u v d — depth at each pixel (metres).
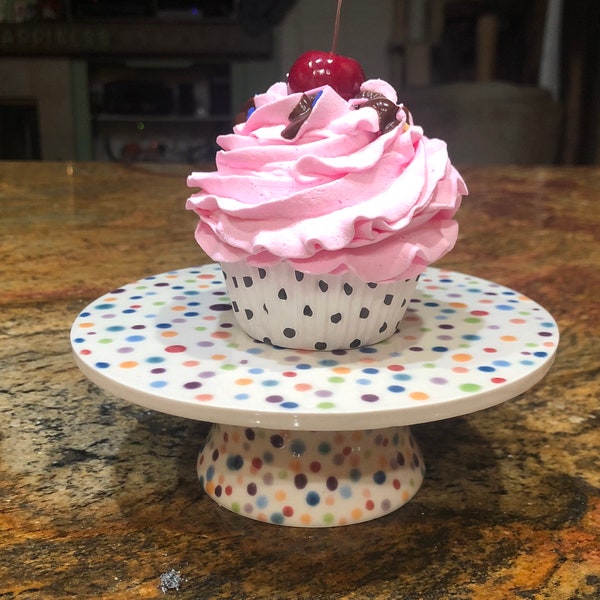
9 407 0.30
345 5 1.05
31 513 0.24
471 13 1.09
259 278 0.25
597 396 0.32
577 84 1.12
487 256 0.49
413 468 0.26
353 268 0.23
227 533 0.23
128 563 0.21
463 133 1.01
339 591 0.20
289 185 0.24
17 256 0.47
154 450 0.28
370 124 0.24
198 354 0.24
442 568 0.21
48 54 1.06
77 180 0.69
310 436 0.24
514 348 0.25
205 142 1.06
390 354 0.25
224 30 1.04
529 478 0.26
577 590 0.20
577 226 0.56
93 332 0.26
